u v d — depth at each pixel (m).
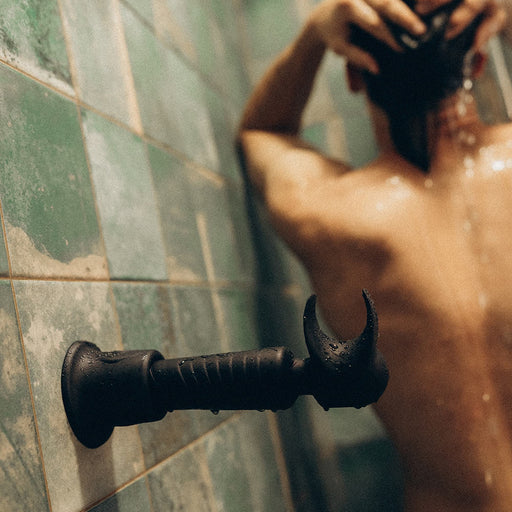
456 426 0.73
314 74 1.02
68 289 0.53
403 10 0.79
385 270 0.76
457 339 0.73
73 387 0.50
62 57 0.61
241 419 0.90
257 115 1.06
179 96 0.94
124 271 0.65
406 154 0.80
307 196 0.85
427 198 0.77
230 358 0.47
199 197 0.93
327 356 0.44
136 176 0.72
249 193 1.20
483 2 0.78
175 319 0.74
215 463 0.77
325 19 0.88
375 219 0.77
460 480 0.73
